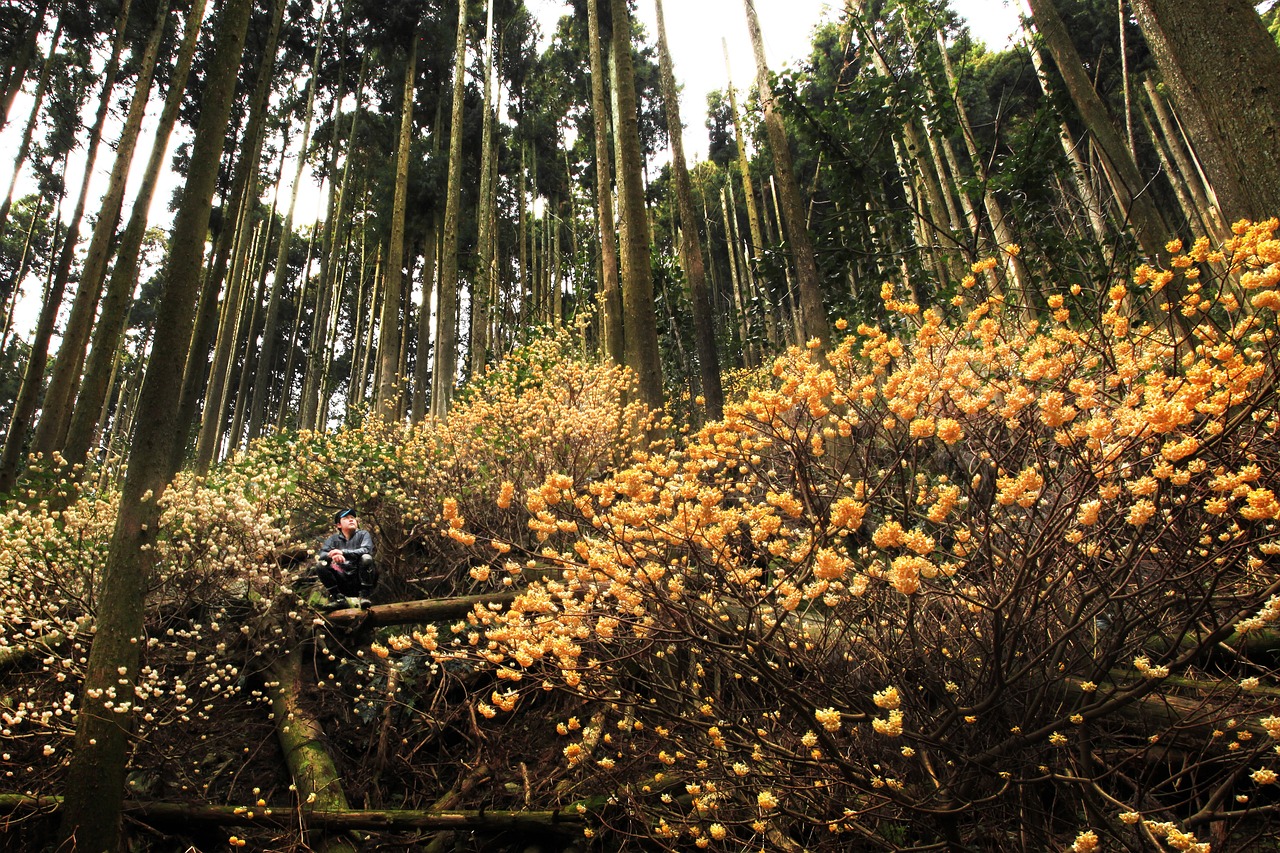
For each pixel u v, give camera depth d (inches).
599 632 71.7
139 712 107.7
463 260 548.7
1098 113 163.3
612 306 270.8
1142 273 67.5
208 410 416.5
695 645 72.1
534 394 209.5
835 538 71.2
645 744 95.7
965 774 73.5
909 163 260.1
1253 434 60.9
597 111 303.6
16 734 104.7
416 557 181.6
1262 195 76.8
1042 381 77.5
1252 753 58.4
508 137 643.5
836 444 97.2
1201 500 63.6
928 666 79.0
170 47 410.0
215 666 124.6
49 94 426.3
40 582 130.8
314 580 166.4
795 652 72.1
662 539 70.2
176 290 111.1
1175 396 54.7
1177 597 62.6
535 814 99.3
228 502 153.3
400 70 503.8
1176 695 80.3
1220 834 71.7
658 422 185.5
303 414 546.9
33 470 190.9
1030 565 61.3
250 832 104.3
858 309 227.8
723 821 81.2
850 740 78.4
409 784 118.6
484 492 164.7
